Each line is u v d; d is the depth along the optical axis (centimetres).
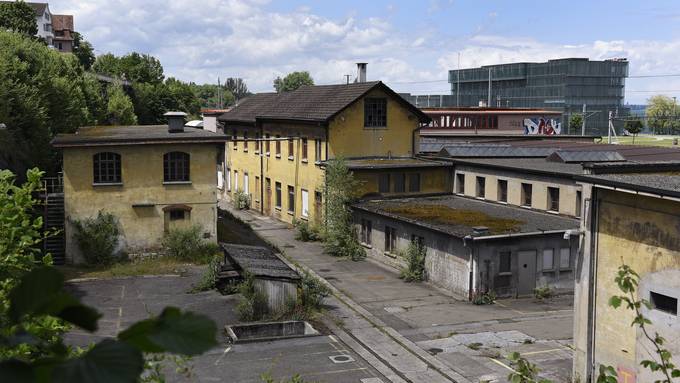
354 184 3806
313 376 1938
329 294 2866
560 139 6188
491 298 2833
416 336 2359
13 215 784
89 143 3109
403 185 4044
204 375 1894
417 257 3184
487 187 3825
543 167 3525
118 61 9625
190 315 173
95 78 6844
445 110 7569
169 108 8425
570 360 2108
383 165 3934
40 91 4522
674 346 1575
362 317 2575
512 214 3369
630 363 1700
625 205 1698
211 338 170
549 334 2392
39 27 10350
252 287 2436
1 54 4353
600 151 3912
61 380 154
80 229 3134
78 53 10938
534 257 2931
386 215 3459
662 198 1547
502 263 2878
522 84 13512
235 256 2773
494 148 4275
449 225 3088
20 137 4031
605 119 12950
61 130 4750
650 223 1630
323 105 4406
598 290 1797
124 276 2977
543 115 7750
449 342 2289
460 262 2912
